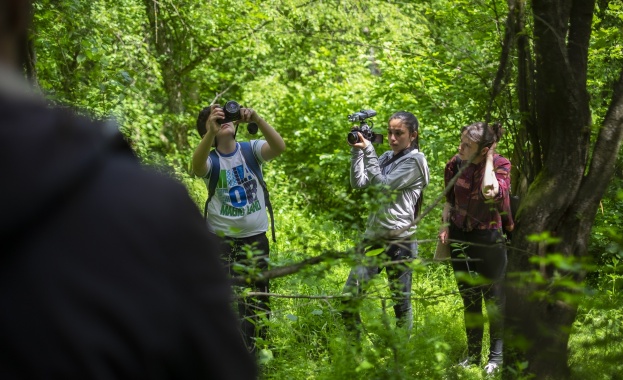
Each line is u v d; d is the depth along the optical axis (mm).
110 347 847
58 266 847
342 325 4727
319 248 3785
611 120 4246
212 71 17156
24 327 831
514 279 4055
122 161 919
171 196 924
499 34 4680
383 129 13641
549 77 4172
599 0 7281
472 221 5754
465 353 5711
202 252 930
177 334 889
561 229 4191
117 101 7312
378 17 15859
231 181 5879
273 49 17938
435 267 8008
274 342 5391
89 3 7531
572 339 4469
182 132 15922
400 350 3992
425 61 11055
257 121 5898
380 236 3521
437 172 9695
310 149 15648
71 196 865
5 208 832
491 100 3752
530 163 4578
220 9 15273
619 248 3646
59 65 7465
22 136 848
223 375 924
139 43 12367
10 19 869
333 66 17406
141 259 878
